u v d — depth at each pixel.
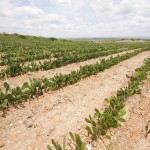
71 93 6.70
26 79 8.09
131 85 6.93
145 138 4.34
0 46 18.47
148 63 13.16
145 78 8.35
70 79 7.43
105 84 8.09
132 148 3.97
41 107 5.42
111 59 12.53
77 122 4.75
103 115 4.37
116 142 4.09
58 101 5.89
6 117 4.70
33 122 4.60
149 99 6.59
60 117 4.95
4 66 10.22
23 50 15.76
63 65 11.47
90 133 3.95
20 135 4.07
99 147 3.86
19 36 41.59
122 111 4.50
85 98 6.35
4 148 3.66
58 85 6.98
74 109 5.48
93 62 13.60
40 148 3.73
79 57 12.95
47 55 13.74
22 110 5.13
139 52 21.03
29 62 11.82
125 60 15.21
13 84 7.32
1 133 4.07
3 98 5.03
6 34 41.03
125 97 6.11
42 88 6.23
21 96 5.53
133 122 4.95
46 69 9.95
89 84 7.92
